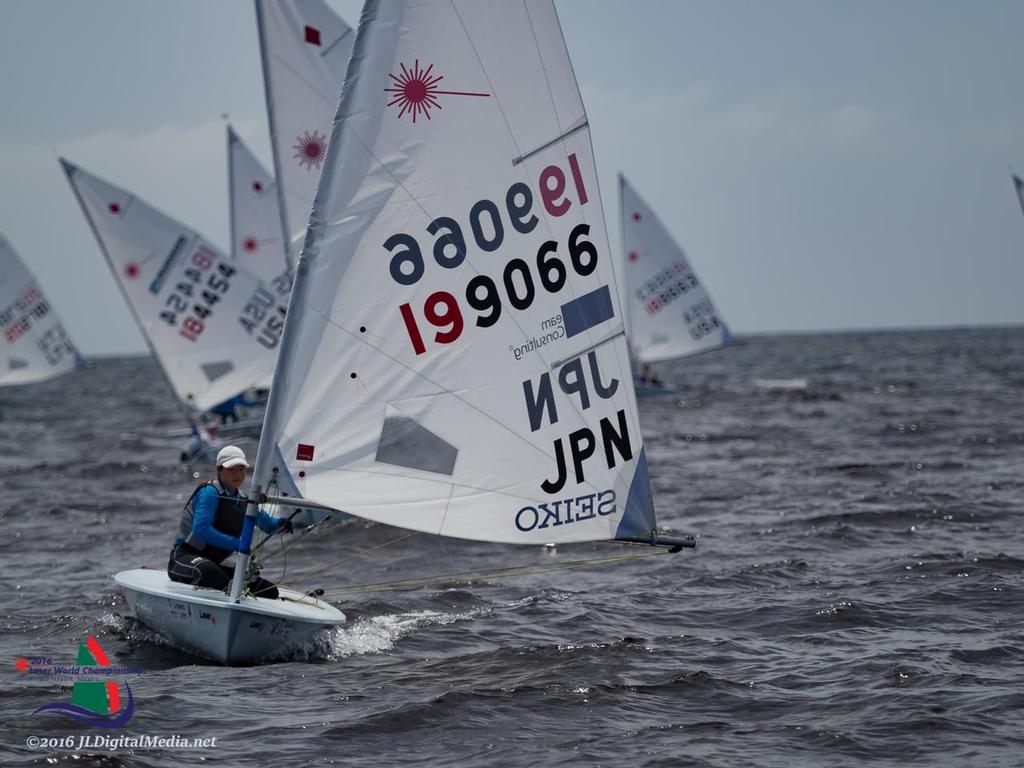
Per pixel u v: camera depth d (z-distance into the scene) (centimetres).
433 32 3353
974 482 7469
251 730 2969
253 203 11262
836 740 2853
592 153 3503
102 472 9762
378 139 3344
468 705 3166
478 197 3403
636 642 3847
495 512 3425
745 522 6334
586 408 3494
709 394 19312
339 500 3353
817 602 4362
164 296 9994
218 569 3819
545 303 3462
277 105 7331
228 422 10719
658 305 16050
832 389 19338
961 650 3641
